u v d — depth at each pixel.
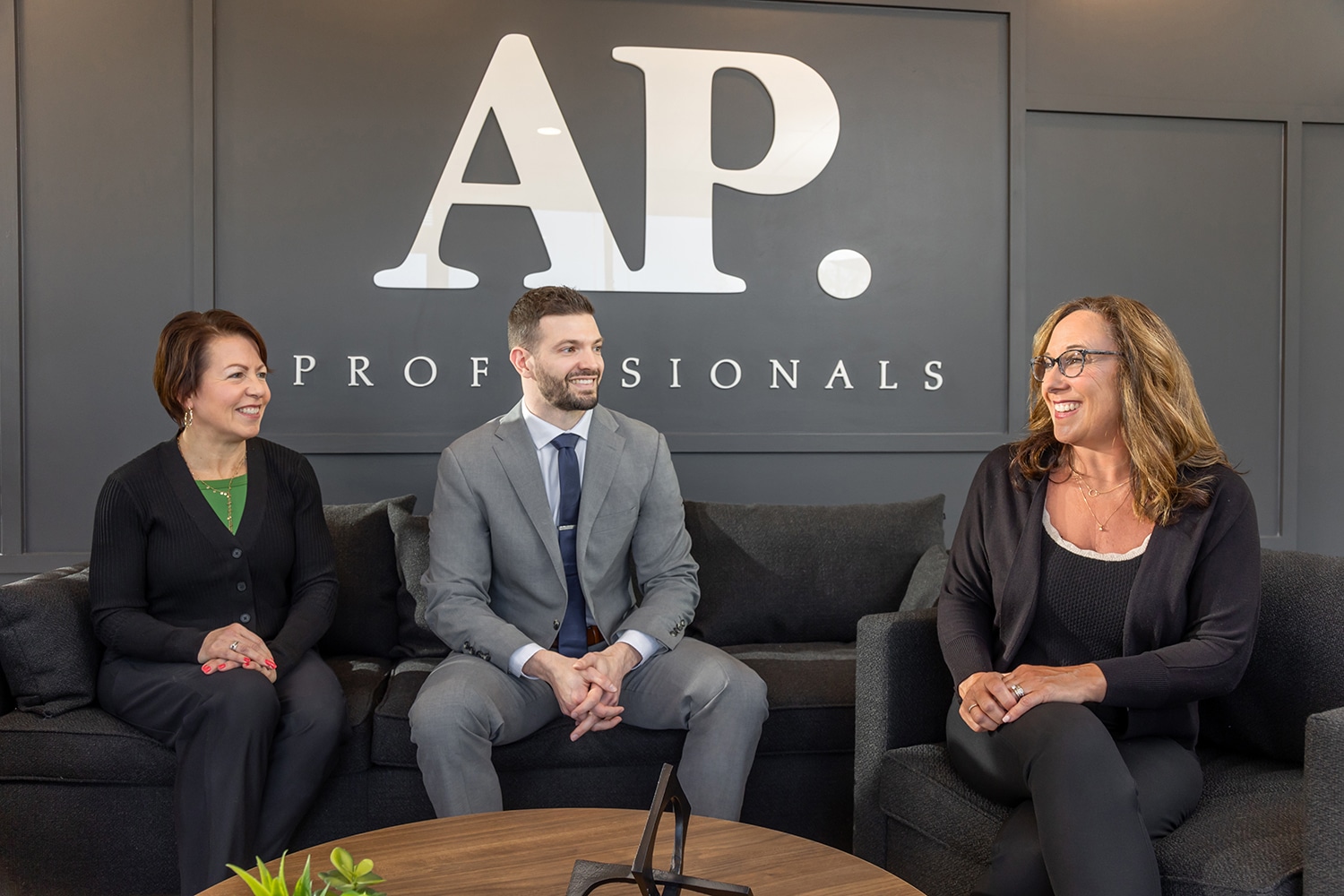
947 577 1.97
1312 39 3.54
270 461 2.27
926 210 3.37
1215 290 3.54
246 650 1.98
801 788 2.24
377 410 3.14
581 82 3.21
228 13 3.05
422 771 1.92
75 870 2.02
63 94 3.00
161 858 2.03
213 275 3.05
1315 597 1.74
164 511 2.10
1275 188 3.56
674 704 2.05
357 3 3.10
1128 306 1.77
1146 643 1.68
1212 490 1.70
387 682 2.35
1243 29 3.51
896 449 3.35
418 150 3.13
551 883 1.21
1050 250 3.46
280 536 2.21
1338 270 3.58
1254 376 3.56
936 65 3.36
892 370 3.37
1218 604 1.64
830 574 2.68
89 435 3.04
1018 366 3.41
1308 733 1.30
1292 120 3.54
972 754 1.64
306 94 3.09
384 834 1.37
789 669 2.36
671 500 2.34
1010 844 1.46
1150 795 1.49
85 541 3.04
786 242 3.31
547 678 2.00
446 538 2.20
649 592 2.29
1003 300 3.41
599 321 3.24
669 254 3.26
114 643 2.03
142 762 2.00
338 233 3.11
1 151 2.97
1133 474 1.74
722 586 2.66
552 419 2.27
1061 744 1.43
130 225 3.04
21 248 2.99
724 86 3.28
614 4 3.21
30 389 3.02
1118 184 3.49
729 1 3.27
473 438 2.27
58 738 2.00
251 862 1.88
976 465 3.42
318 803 2.10
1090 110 3.44
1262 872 1.32
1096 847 1.33
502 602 2.26
